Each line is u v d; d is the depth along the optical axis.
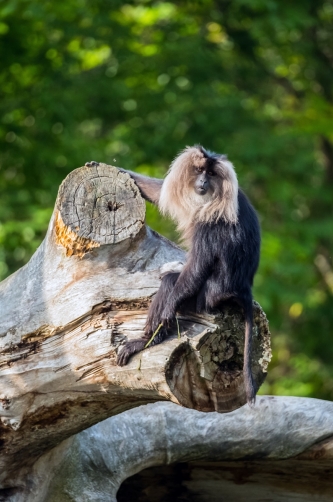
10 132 24.70
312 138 28.42
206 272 10.78
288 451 13.48
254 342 10.91
